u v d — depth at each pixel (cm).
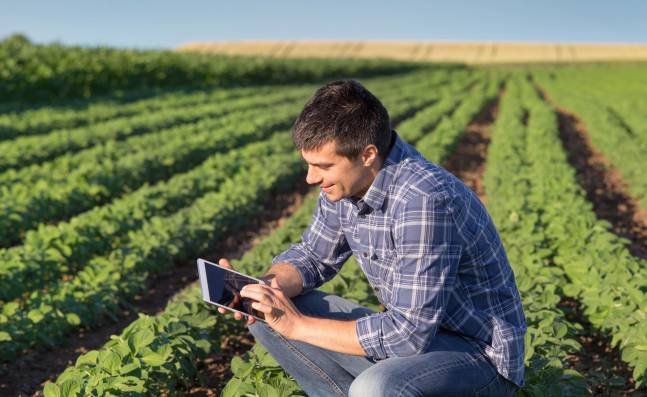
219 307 292
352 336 266
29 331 529
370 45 9019
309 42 9150
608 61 7650
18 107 1902
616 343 464
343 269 573
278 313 272
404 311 258
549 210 800
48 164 1095
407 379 258
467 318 271
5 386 482
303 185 1188
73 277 700
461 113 2100
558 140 1475
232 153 1238
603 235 662
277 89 3100
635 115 2042
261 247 674
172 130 1540
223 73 3086
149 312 640
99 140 1404
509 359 272
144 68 2675
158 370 390
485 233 265
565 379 381
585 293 539
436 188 254
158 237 750
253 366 365
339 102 251
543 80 4481
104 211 815
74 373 371
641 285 519
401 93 3062
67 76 2181
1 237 807
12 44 2438
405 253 257
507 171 1077
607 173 1340
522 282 529
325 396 304
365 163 257
